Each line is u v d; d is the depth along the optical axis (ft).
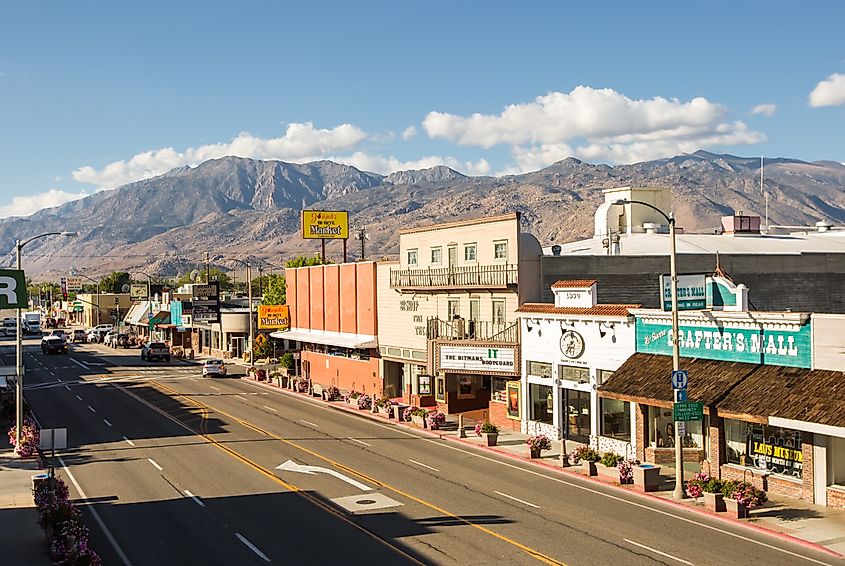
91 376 248.32
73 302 597.93
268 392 208.03
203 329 343.26
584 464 104.78
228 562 70.23
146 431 144.25
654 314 110.93
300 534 78.54
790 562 68.54
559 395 130.00
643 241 175.11
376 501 91.40
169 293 386.32
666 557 70.03
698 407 91.56
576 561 69.15
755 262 154.71
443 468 110.11
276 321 248.32
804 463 89.35
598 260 146.92
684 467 105.09
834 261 159.63
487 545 73.97
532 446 115.65
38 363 296.92
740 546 73.26
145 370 270.05
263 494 95.61
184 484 101.45
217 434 140.15
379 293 191.21
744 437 97.96
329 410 173.06
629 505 88.99
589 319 122.21
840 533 77.10
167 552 73.46
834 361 87.81
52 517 72.79
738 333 99.40
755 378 94.12
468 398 166.91
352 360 205.77
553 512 85.87
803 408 84.23
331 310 218.59
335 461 115.34
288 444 129.70
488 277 148.36
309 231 269.64
